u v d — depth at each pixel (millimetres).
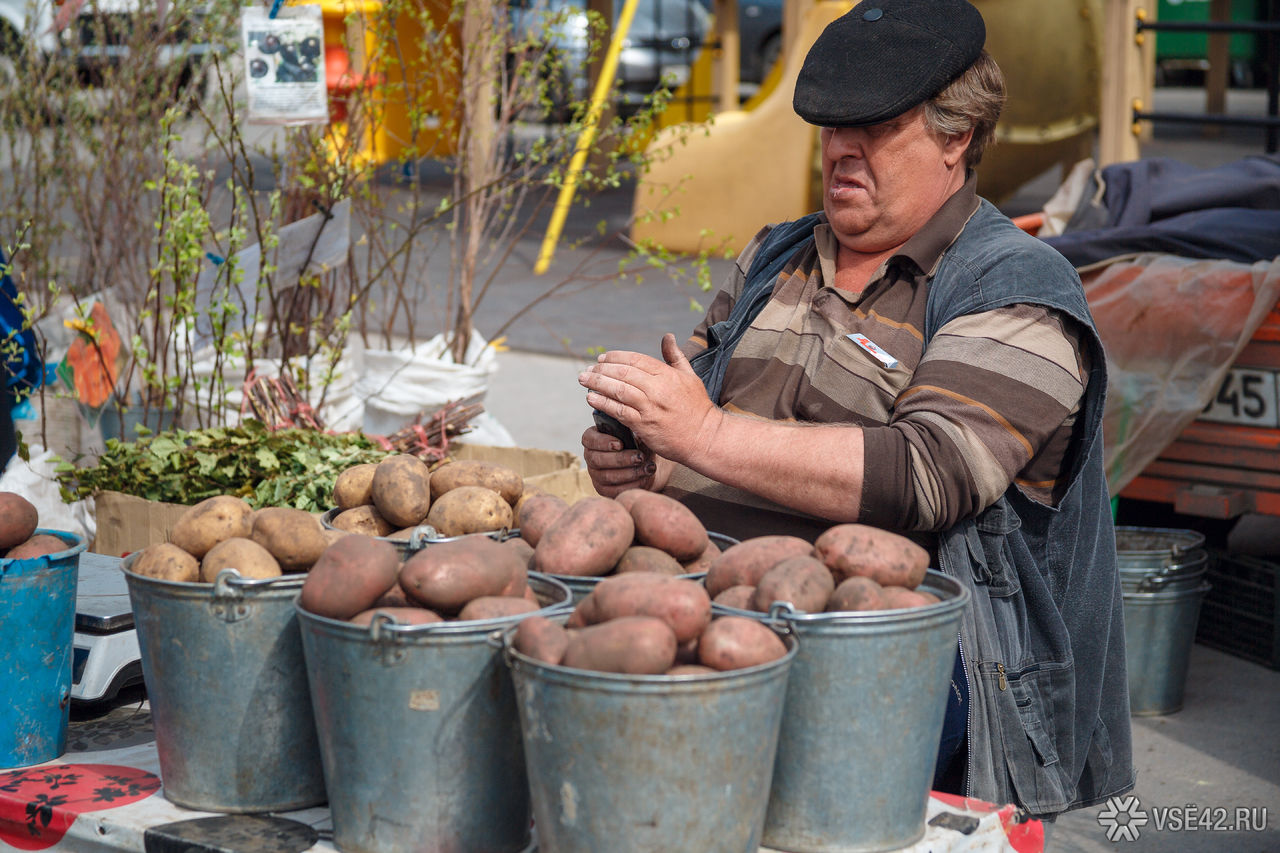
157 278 3250
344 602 1339
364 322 3875
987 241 1998
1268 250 3521
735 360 2172
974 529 1889
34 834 1542
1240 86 19000
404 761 1321
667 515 1612
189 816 1496
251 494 2725
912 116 1975
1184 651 3422
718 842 1226
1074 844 2766
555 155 3945
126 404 3430
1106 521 2057
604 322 7379
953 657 1419
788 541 1494
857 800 1366
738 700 1201
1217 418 3559
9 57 4031
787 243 2268
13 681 1644
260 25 3193
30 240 3947
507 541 1702
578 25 4617
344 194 3369
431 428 3045
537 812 1271
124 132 3873
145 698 1989
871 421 1981
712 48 12055
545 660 1226
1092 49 8016
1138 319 3512
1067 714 1925
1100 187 4133
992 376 1822
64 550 1688
